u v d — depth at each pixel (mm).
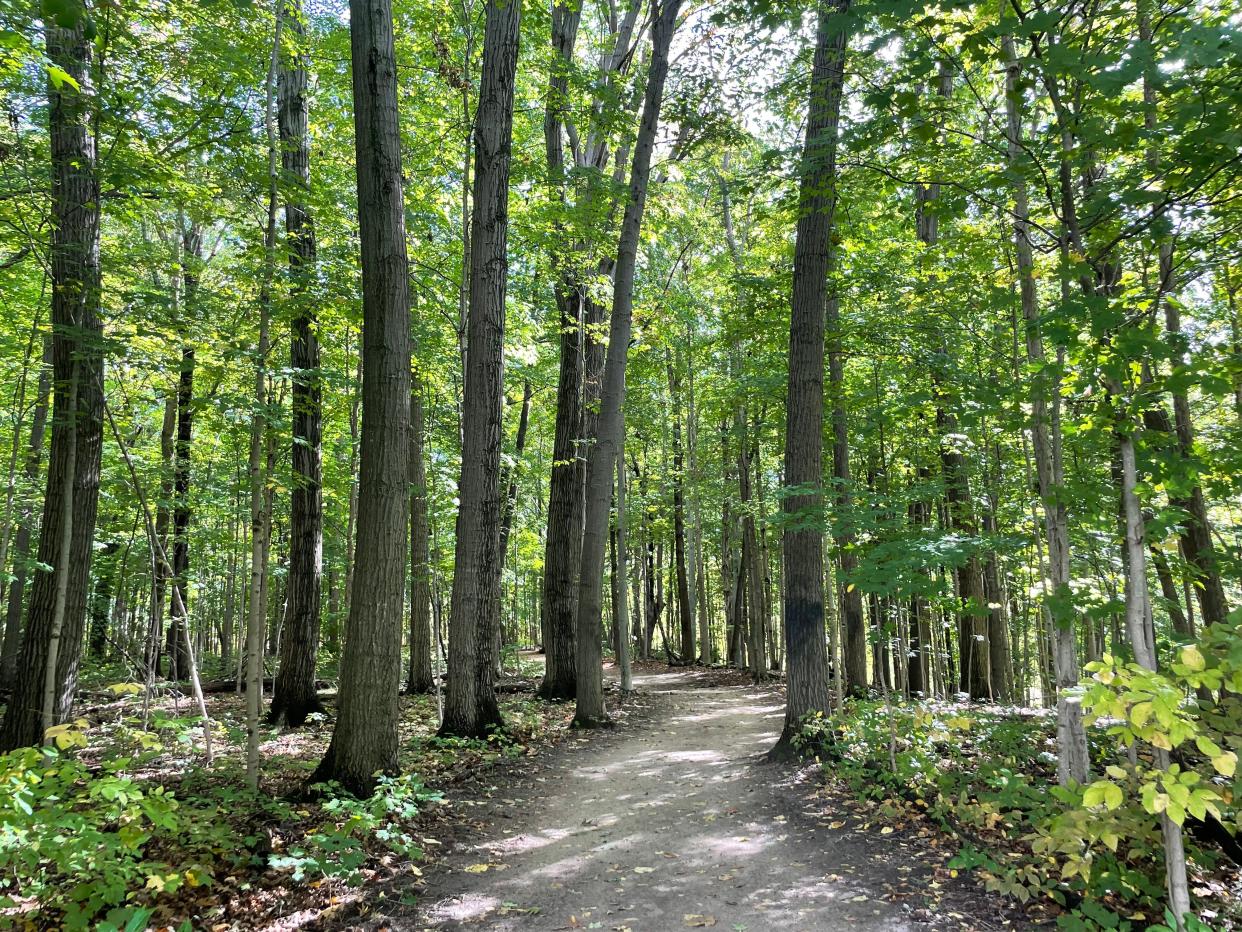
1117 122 4027
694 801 6336
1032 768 6047
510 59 9086
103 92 6336
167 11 6590
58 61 5961
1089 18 3717
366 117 6121
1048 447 4898
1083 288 4078
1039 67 3426
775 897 4215
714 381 18891
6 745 6609
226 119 7066
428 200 11750
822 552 7723
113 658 15000
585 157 14727
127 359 6711
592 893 4391
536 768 7855
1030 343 4875
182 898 3984
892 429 10625
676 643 37375
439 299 11625
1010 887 3885
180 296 7223
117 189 6797
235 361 6633
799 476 7664
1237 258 4410
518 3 9094
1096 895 3715
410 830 5402
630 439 23938
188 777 6047
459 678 8930
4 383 11477
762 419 16156
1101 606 4066
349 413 12688
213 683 14578
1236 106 3174
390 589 6020
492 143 9055
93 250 6887
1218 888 3846
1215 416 8086
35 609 6906
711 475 22766
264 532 6559
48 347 9727
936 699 10883
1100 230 4074
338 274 7895
